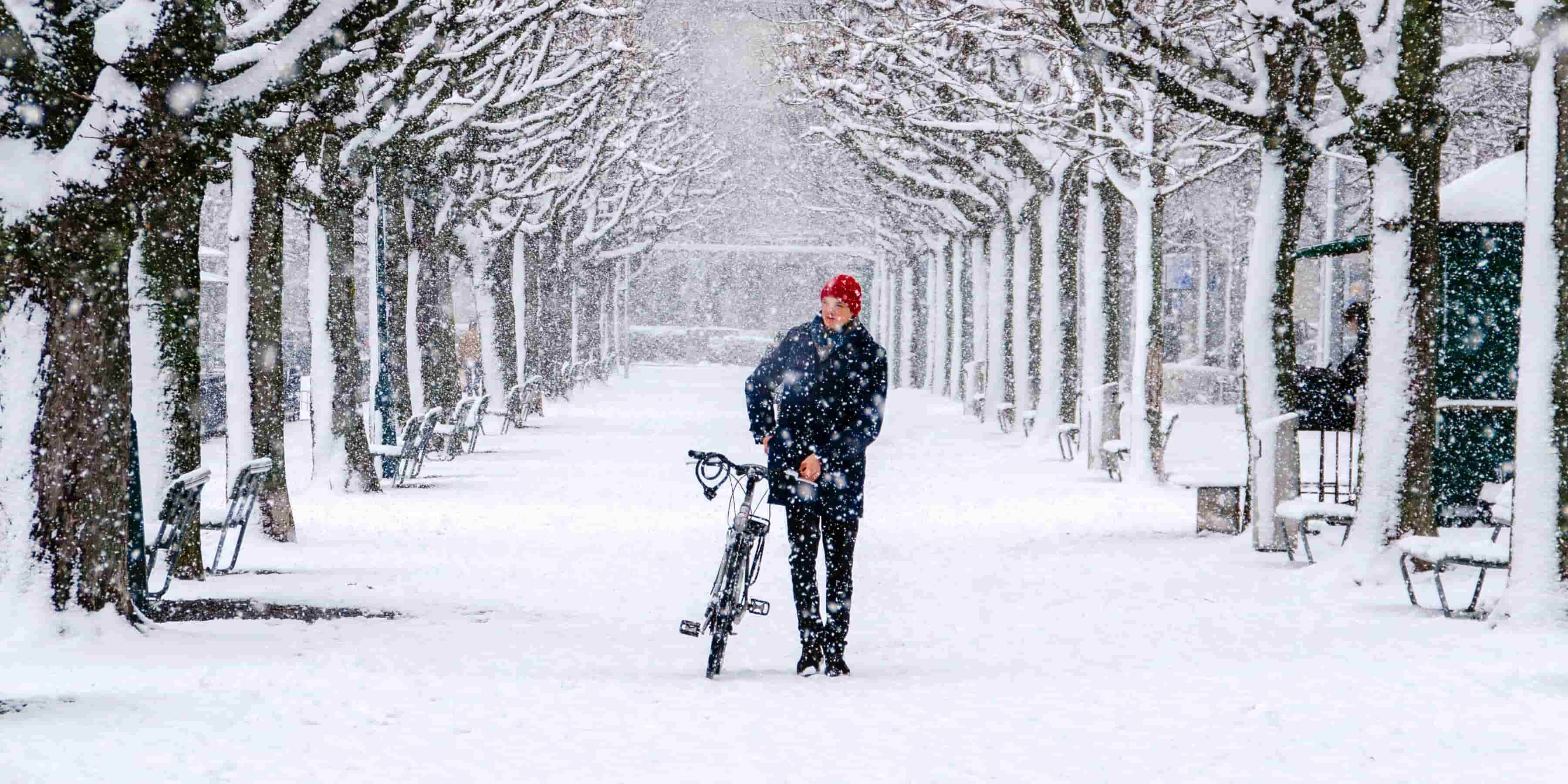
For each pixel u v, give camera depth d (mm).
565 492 83812
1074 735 23828
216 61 35969
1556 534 37312
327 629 37938
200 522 48875
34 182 32875
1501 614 37750
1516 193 59719
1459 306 59250
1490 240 58969
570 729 24109
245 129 37312
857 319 30969
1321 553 55250
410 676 29453
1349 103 46219
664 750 22516
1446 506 59031
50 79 32688
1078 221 118188
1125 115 89500
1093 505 76812
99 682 27719
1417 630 37219
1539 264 37500
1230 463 101688
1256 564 52594
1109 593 45594
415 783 20047
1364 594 44500
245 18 57344
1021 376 137125
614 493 83188
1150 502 78312
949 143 123125
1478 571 48125
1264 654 33281
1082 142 85438
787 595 45719
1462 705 26172
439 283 125562
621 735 23625
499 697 27031
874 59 97688
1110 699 27172
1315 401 68312
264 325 61750
